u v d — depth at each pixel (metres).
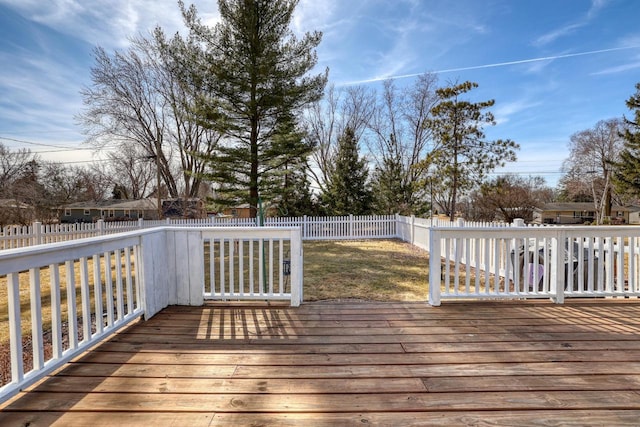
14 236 7.76
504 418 1.64
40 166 23.94
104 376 2.04
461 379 2.02
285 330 2.85
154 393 1.86
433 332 2.80
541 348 2.46
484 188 14.40
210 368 2.16
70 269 2.16
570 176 29.95
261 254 3.53
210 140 16.73
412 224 10.95
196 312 3.32
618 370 2.12
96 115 18.77
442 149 14.59
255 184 12.08
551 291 3.67
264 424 1.59
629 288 3.65
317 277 5.86
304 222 12.70
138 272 3.02
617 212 37.28
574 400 1.79
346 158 17.02
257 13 11.12
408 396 1.83
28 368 2.45
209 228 3.48
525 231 3.57
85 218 27.41
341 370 2.13
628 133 21.05
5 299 4.54
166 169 22.39
